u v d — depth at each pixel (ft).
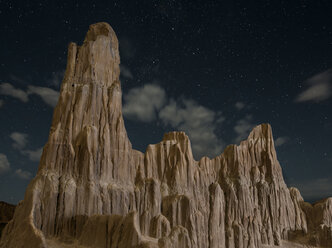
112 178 146.10
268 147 210.59
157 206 149.89
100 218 122.93
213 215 167.84
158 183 155.33
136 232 112.47
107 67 167.84
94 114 152.15
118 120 157.28
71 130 143.64
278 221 191.93
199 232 149.79
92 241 119.24
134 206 145.79
